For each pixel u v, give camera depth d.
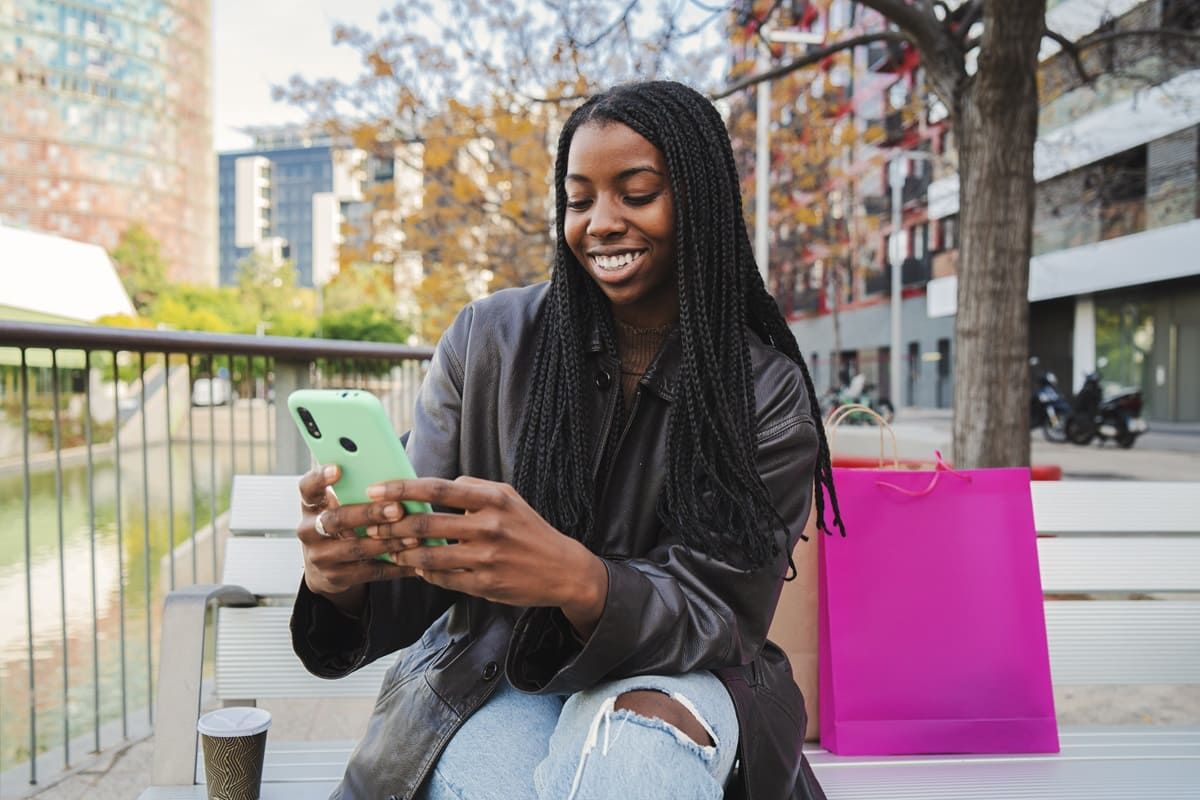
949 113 4.39
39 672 3.76
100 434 16.80
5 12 80.88
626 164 1.23
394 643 1.29
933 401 29.84
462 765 1.19
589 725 1.04
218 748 1.39
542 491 1.26
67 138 84.25
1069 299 23.58
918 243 30.30
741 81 5.20
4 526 8.33
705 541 1.17
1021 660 1.78
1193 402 19.98
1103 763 1.73
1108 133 17.31
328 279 9.61
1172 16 6.79
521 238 9.34
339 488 1.08
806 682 1.86
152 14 90.00
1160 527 2.09
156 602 4.93
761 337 1.42
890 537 1.80
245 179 162.62
